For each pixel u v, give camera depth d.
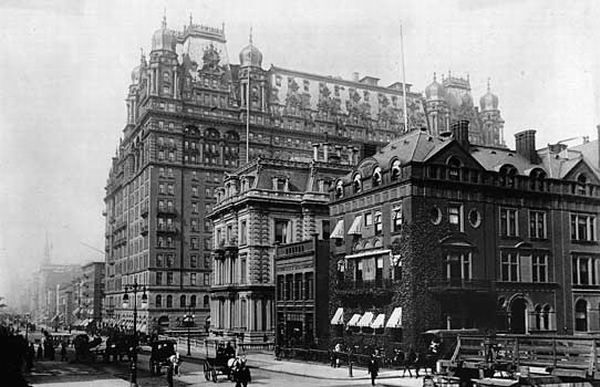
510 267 58.94
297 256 69.50
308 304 66.75
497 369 34.12
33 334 146.12
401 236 54.91
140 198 140.75
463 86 168.62
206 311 132.75
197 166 135.62
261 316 82.25
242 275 86.50
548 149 67.25
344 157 99.12
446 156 57.00
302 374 47.28
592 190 64.88
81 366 58.09
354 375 46.50
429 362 47.94
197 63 142.88
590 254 63.88
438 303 53.84
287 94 150.25
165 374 49.41
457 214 56.91
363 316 58.78
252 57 144.38
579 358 32.72
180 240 132.50
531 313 59.16
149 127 133.50
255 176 86.06
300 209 85.81
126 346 65.19
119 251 163.25
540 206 61.62
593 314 62.94
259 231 83.44
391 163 57.50
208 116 138.12
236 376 35.28
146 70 146.25
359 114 157.12
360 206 62.41
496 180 59.22
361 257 60.50
